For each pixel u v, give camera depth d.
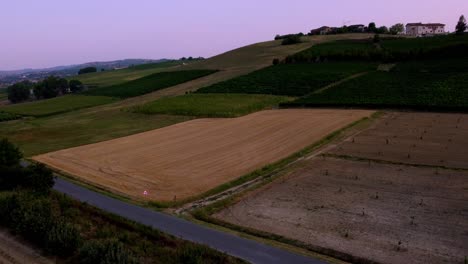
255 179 30.31
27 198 24.33
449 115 47.19
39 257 18.80
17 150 30.80
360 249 19.06
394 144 37.12
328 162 33.19
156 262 17.91
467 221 21.42
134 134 48.56
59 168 35.44
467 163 30.64
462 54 75.50
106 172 33.53
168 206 25.62
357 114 51.12
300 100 61.59
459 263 17.58
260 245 19.66
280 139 41.81
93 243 18.36
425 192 25.67
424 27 177.38
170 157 37.22
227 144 41.00
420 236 20.11
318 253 18.89
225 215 23.97
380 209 23.53
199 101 66.81
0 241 20.55
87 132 52.03
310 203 25.02
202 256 18.00
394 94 57.91
